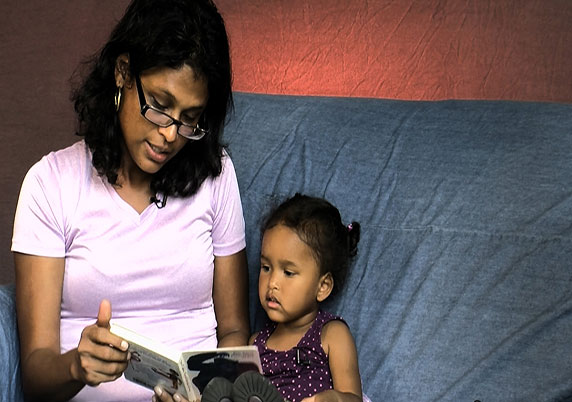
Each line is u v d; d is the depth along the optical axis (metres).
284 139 2.14
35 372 1.62
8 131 2.89
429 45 2.39
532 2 2.28
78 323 1.75
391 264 1.92
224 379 1.48
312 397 1.62
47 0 2.80
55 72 2.82
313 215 1.86
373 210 1.98
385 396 1.81
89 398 1.74
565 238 1.78
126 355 1.48
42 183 1.72
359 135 2.09
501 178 1.90
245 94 2.28
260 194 2.09
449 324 1.80
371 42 2.45
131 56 1.60
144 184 1.78
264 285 1.87
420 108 2.11
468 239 1.86
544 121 1.96
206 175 1.82
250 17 2.57
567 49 2.26
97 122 1.71
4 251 2.90
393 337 1.85
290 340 1.88
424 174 1.97
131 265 1.75
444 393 1.75
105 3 2.75
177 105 1.59
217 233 1.90
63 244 1.73
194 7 1.61
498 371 1.72
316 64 2.52
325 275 1.87
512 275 1.79
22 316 1.70
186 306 1.84
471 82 2.36
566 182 1.85
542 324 1.73
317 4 2.50
